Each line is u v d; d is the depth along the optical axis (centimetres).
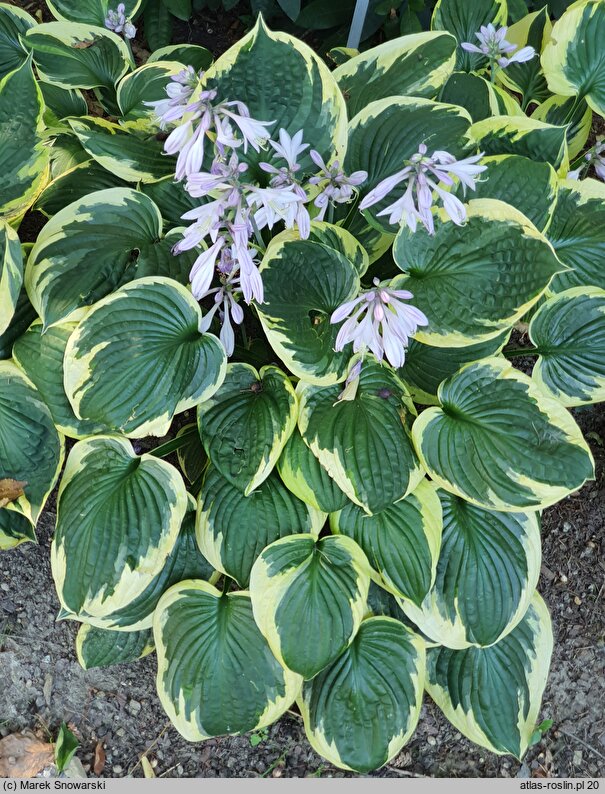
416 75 78
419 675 79
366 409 72
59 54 87
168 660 76
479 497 70
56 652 93
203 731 75
